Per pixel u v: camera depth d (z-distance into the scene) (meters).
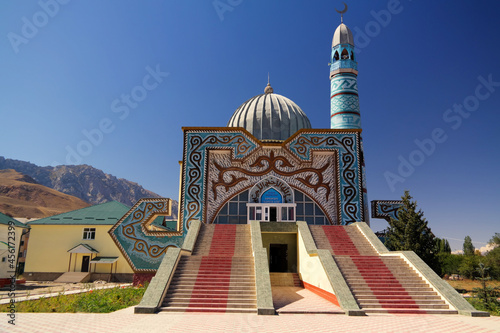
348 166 25.34
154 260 23.20
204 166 25.36
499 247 29.86
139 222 23.81
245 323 9.87
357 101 30.64
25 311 12.48
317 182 25.41
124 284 27.92
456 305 12.48
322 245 19.42
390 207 25.69
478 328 9.66
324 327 9.41
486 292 14.95
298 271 20.53
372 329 9.26
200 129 26.08
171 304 12.32
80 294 16.84
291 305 13.20
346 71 31.08
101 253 32.53
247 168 25.66
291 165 25.66
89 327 8.87
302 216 24.95
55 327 8.77
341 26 33.09
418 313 12.17
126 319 10.30
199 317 10.88
